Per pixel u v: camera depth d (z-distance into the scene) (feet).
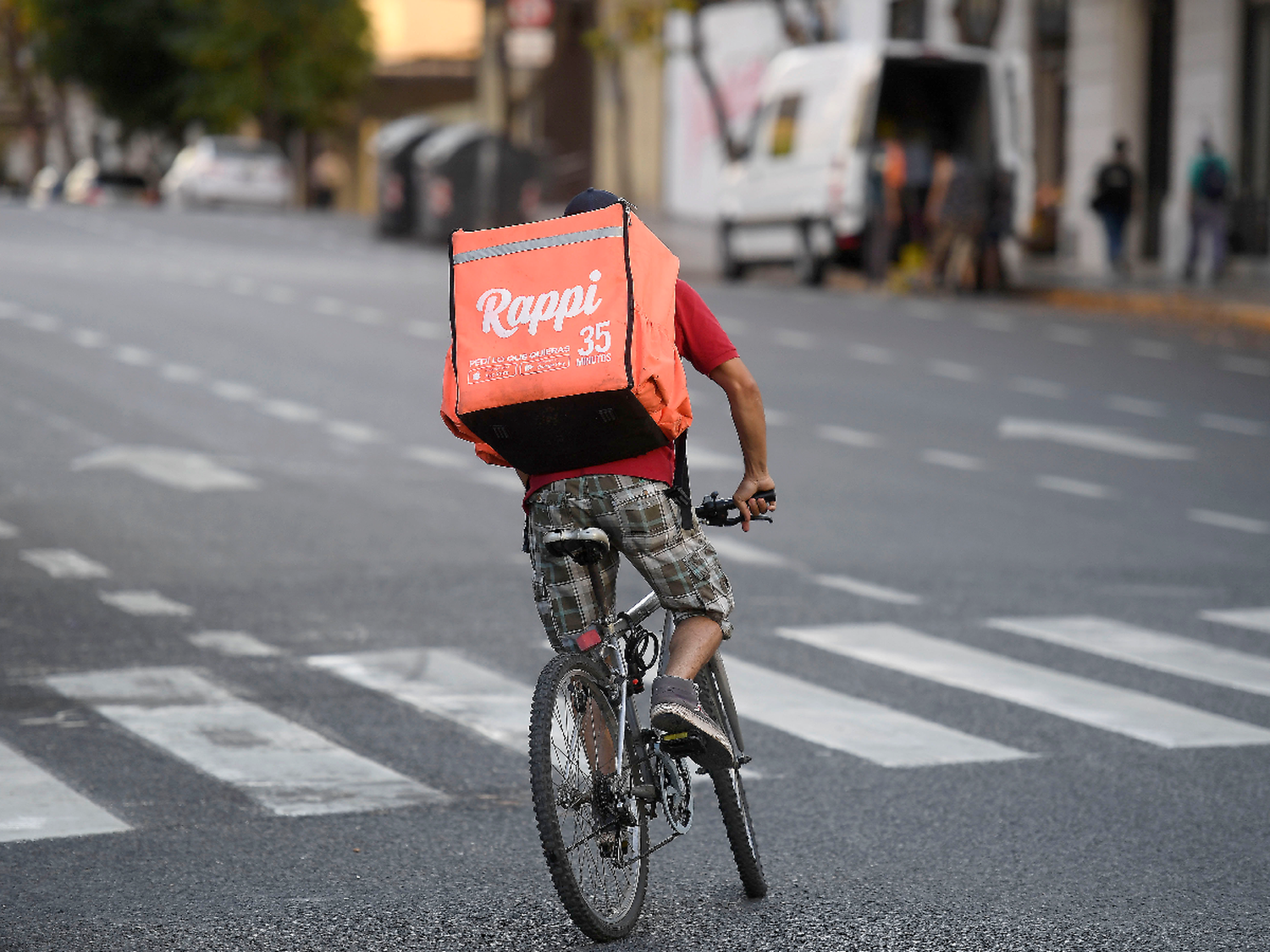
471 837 38.58
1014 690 51.67
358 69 405.18
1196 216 181.16
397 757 44.29
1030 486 85.20
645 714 39.83
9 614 58.23
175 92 419.54
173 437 90.53
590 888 32.24
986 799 41.68
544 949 32.12
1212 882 35.99
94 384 103.91
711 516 33.60
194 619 57.98
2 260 169.68
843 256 175.42
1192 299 159.12
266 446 89.15
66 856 36.78
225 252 196.85
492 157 221.46
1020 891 35.40
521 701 49.60
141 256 183.93
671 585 32.94
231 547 68.59
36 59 429.79
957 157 177.78
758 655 54.95
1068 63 216.13
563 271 31.40
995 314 155.74
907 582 65.51
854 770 43.93
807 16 235.61
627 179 302.04
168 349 117.70
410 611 59.57
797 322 145.89
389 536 71.20
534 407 31.01
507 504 78.33
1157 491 84.74
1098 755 45.44
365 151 430.61
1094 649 56.49
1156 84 205.36
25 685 50.21
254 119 412.16
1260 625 59.98
